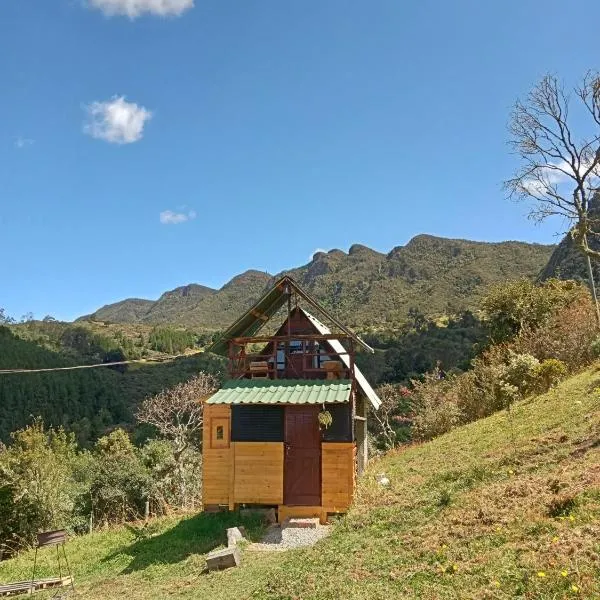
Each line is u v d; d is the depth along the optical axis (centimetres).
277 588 1098
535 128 2203
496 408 3238
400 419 4597
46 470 3319
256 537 1747
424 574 988
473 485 1530
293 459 1989
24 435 3550
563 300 4319
